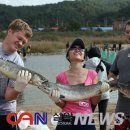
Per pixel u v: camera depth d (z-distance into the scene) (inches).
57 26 5570.9
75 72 219.8
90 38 3499.0
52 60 1589.6
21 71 178.2
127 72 230.1
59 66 1244.5
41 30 4874.5
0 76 186.7
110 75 247.0
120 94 231.1
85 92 202.7
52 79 803.4
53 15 6245.1
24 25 188.4
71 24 4911.4
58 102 213.5
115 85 214.1
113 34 4183.1
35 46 2241.6
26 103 506.9
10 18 5452.8
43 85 188.5
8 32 189.9
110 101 491.5
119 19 5905.5
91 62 316.5
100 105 315.3
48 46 2317.9
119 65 234.2
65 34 4065.0
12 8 5905.5
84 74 220.1
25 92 600.1
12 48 190.1
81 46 218.8
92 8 7003.0
